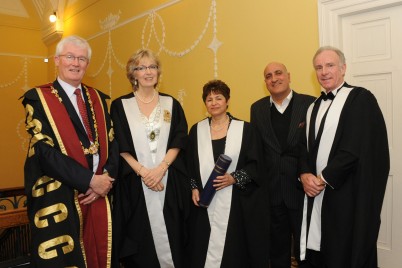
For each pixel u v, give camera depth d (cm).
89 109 248
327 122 230
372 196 214
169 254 263
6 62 839
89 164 235
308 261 251
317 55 237
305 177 234
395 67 304
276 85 285
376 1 302
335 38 328
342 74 237
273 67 288
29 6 866
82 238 231
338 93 234
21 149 853
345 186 218
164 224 264
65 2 806
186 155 278
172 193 268
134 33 592
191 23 481
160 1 536
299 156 252
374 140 220
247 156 263
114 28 643
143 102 275
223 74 438
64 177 220
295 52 360
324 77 233
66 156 224
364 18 319
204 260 258
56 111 232
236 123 274
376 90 316
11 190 395
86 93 253
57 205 223
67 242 221
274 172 282
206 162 264
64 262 220
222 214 258
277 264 289
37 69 884
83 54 237
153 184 254
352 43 328
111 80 659
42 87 238
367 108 221
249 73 407
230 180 255
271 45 382
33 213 225
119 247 252
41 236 220
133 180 263
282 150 280
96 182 226
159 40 538
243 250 260
